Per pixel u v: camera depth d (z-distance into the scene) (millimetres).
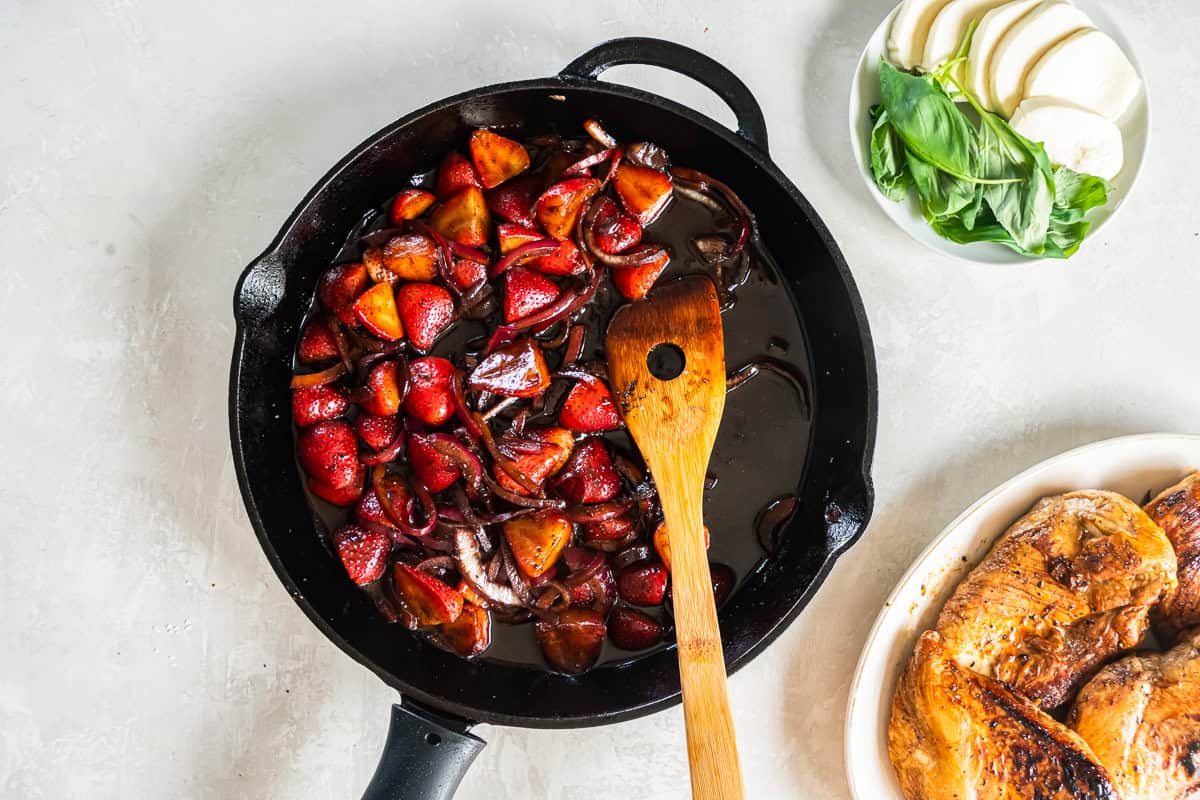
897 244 884
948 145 830
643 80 885
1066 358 884
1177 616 842
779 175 800
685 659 764
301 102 877
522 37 884
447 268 812
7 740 854
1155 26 891
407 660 816
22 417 862
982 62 847
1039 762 792
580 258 818
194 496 863
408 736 773
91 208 869
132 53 874
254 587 862
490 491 813
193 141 873
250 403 786
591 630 817
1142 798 805
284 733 857
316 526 825
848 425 817
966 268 884
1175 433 864
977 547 850
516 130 831
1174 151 890
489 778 858
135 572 860
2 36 873
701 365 812
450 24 882
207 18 877
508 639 828
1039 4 841
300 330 826
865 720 834
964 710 799
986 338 883
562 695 819
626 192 827
